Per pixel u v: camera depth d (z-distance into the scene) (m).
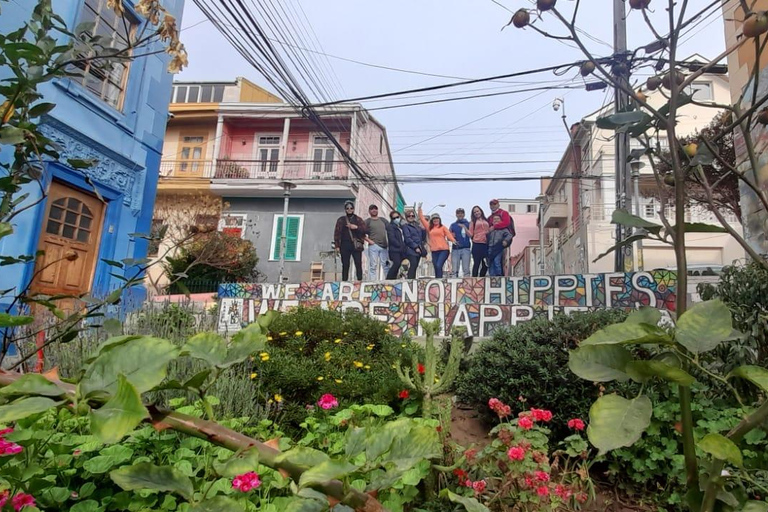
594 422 0.62
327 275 15.47
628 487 2.69
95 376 0.59
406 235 10.55
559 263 21.78
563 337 3.42
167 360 0.60
